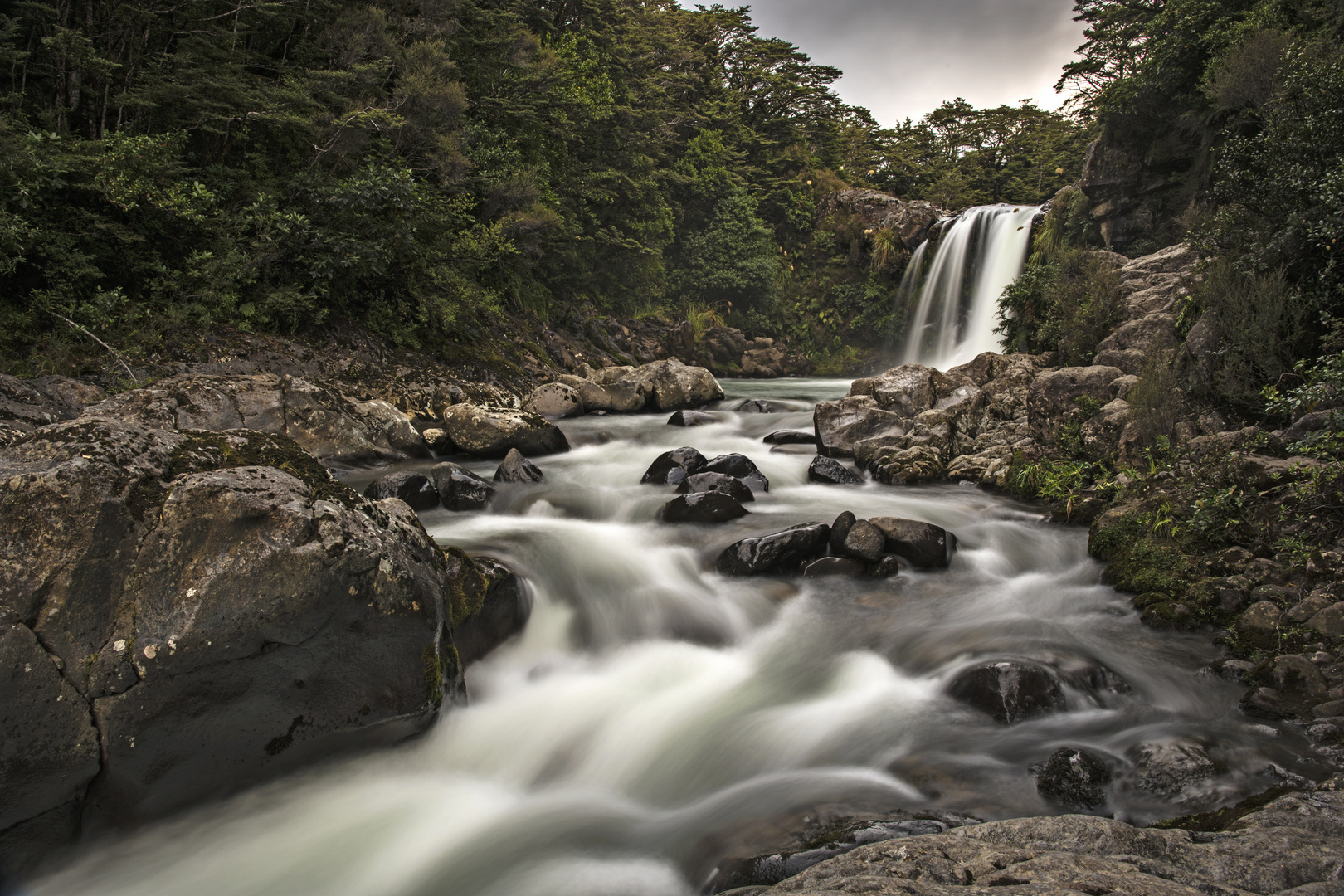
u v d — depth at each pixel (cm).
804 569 761
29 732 369
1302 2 1645
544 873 391
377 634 456
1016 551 822
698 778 474
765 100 5069
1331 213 861
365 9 1761
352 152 1647
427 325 1800
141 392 1035
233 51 1575
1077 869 257
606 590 710
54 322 1211
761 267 4122
